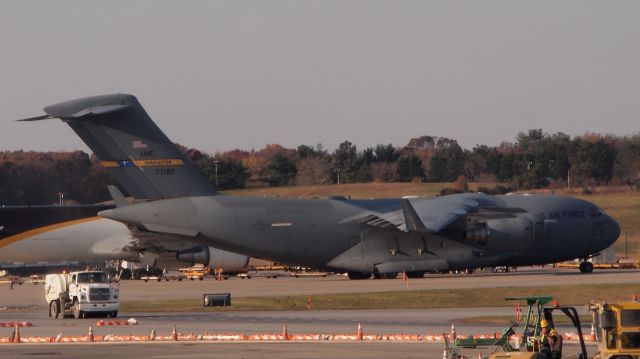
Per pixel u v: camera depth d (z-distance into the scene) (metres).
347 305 167.88
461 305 167.12
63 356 99.31
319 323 136.75
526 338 89.06
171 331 125.38
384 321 139.38
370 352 100.81
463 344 91.12
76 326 134.62
